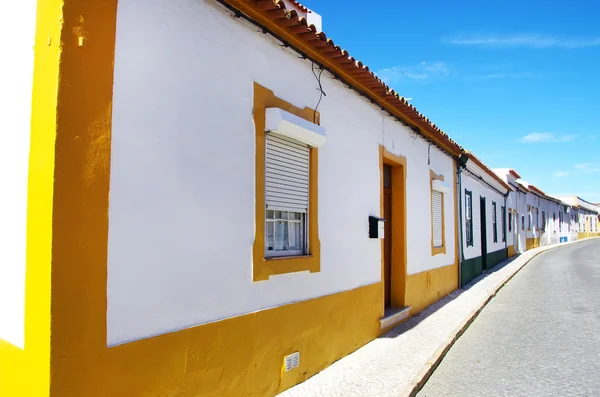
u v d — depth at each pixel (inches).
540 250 1210.6
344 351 233.1
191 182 141.6
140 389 122.7
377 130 290.5
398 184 335.3
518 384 206.2
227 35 160.1
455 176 495.2
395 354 238.7
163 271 130.8
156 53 131.7
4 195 126.7
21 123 122.3
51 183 105.5
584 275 626.2
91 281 111.5
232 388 155.3
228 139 157.9
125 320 119.4
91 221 112.2
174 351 133.0
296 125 183.9
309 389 186.9
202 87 147.7
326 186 222.8
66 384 105.3
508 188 877.8
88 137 112.4
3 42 134.3
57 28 109.4
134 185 123.2
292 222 199.6
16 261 119.6
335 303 225.0
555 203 1676.9
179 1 140.3
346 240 241.3
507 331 307.9
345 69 230.4
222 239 153.2
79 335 108.4
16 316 117.4
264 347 171.5
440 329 296.7
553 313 366.9
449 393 195.8
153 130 129.5
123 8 122.6
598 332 301.0
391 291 331.9
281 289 183.2
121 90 121.0
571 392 196.1
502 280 556.4
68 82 109.2
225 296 153.6
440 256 424.8
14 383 113.9
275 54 186.5
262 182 173.9
